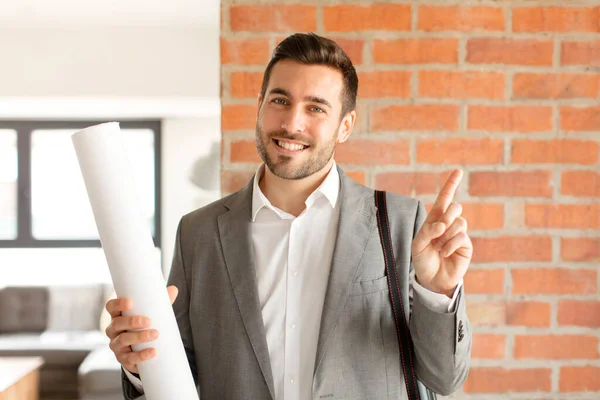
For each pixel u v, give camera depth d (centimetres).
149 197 630
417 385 122
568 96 167
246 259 123
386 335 120
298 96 117
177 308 130
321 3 165
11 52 494
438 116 166
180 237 133
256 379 117
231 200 133
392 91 166
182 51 500
